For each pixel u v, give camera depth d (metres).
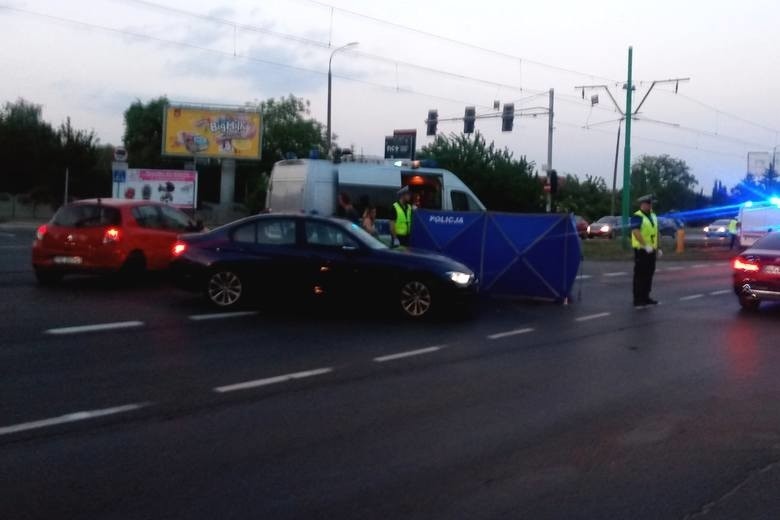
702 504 5.76
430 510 5.57
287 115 75.44
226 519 5.37
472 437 7.27
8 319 12.35
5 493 5.76
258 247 14.12
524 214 16.91
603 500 5.81
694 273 24.91
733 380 9.77
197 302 14.66
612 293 18.67
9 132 53.47
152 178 43.81
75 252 16.06
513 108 34.50
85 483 5.97
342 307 14.82
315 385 9.08
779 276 15.20
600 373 10.05
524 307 15.89
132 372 9.40
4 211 51.66
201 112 53.59
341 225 14.20
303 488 5.94
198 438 7.08
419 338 12.15
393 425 7.59
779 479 6.30
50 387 8.62
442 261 14.02
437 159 43.97
